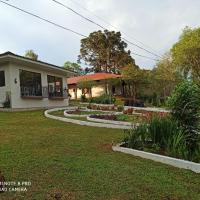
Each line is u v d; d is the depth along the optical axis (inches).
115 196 215.8
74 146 366.9
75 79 1891.0
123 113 792.9
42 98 976.3
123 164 297.1
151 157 325.7
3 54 795.4
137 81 1627.7
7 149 332.5
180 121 353.4
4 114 730.2
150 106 1336.1
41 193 211.9
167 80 1658.5
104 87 1750.7
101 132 485.1
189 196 227.5
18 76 864.9
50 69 1025.5
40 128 512.7
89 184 234.8
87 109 928.9
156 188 237.5
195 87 355.9
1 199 200.2
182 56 1557.6
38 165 275.1
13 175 244.8
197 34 1551.4
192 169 294.5
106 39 2598.4
